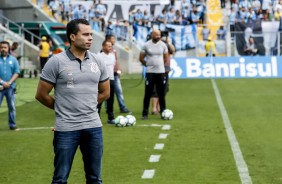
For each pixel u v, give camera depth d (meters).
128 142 15.41
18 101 25.64
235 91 28.77
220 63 36.72
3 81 17.52
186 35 41.81
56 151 8.53
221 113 20.98
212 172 12.02
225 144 14.94
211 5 45.72
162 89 19.44
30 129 17.97
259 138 15.77
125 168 12.50
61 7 46.25
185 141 15.45
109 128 17.77
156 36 19.08
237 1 45.94
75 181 11.48
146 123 18.72
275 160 13.04
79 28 8.47
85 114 8.52
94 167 8.59
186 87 31.02
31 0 46.28
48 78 8.55
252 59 36.75
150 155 13.75
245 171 12.02
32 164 13.06
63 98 8.52
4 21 46.38
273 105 23.19
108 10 45.81
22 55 40.50
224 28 42.56
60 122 8.51
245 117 19.94
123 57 41.50
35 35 41.91
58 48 38.56
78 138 8.53
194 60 36.75
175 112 21.38
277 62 36.69
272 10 45.97
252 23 41.91
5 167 12.80
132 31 42.91
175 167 12.52
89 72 8.57
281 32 40.72
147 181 11.39
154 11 45.22
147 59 19.27
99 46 42.47
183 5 45.41
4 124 19.11
